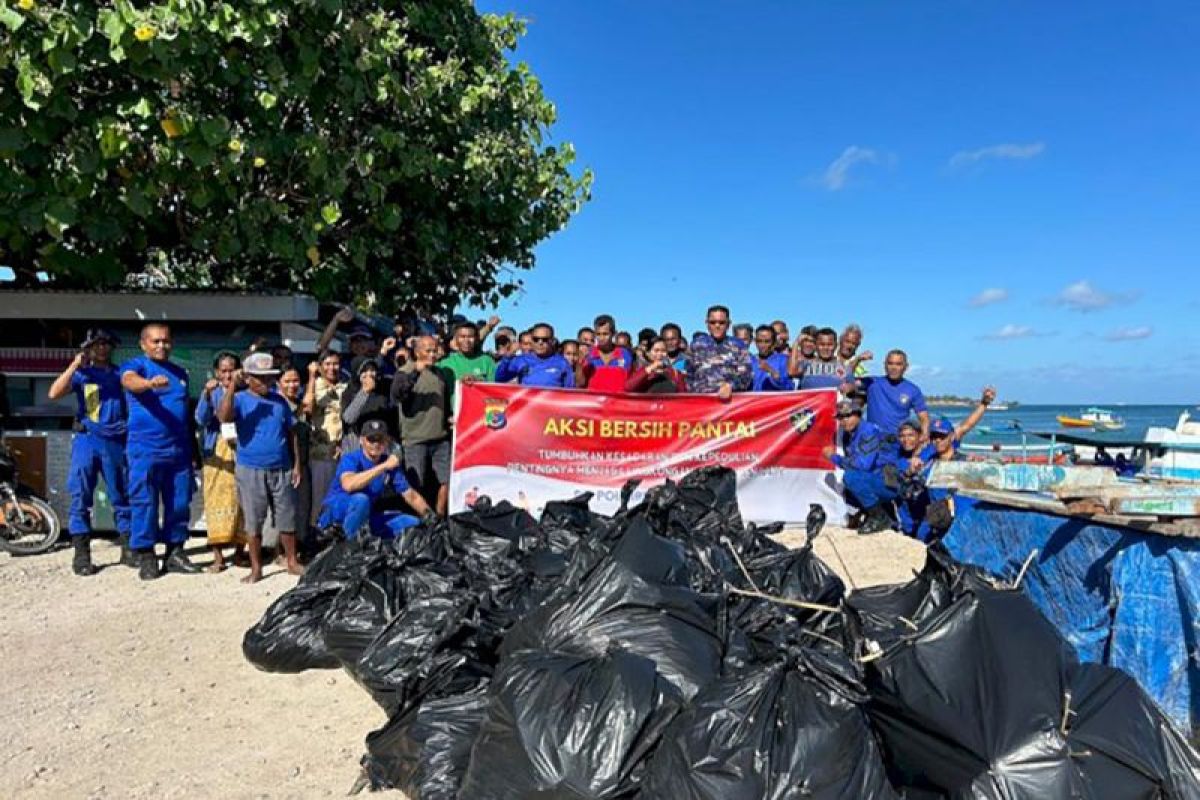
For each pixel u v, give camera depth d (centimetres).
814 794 299
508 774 329
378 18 998
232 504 769
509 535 679
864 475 868
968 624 362
